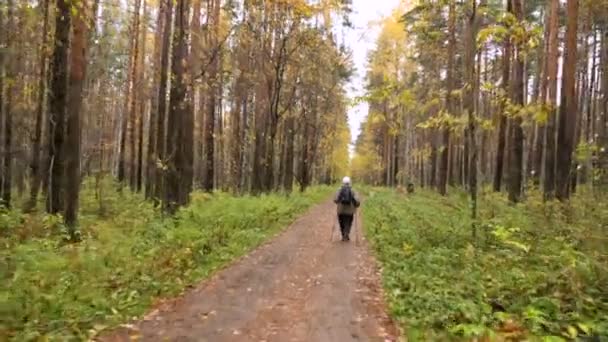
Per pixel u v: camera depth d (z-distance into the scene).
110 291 8.43
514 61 24.42
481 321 7.00
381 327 7.39
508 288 8.45
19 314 6.66
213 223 16.39
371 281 10.57
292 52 30.80
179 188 19.67
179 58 18.42
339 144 73.81
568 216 14.55
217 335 6.90
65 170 13.88
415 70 38.06
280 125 42.16
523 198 22.05
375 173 91.50
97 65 33.06
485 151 40.50
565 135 17.72
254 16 27.67
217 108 43.75
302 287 9.94
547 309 7.24
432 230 14.84
